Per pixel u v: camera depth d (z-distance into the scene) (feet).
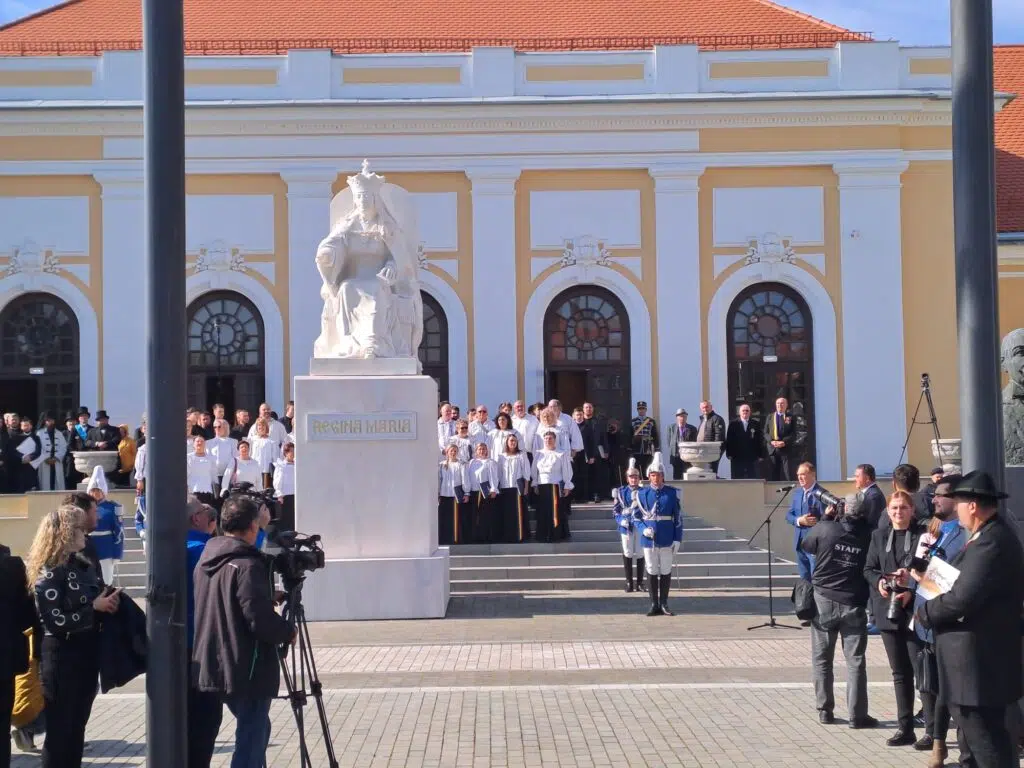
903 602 31.50
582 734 35.09
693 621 57.06
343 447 57.06
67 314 100.22
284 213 100.07
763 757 32.40
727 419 99.55
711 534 75.92
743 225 100.01
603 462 87.20
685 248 99.71
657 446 92.02
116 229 99.60
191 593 28.76
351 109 99.55
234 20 111.45
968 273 30.45
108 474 82.23
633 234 100.32
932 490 44.88
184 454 24.62
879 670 45.65
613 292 100.63
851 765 31.60
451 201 100.58
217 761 33.37
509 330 99.71
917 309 99.71
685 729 35.60
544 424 75.41
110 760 33.40
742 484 77.82
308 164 99.86
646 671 44.68
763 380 100.01
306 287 99.50
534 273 100.22
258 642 26.30
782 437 86.63
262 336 100.17
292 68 100.27
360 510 57.11
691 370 99.35
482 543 73.46
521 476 73.56
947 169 100.17
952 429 98.99
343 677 44.04
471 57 100.68
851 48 100.37
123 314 99.25
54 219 99.71
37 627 28.40
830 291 99.76
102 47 106.32
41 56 101.09
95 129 99.60
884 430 98.84
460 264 100.37
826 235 100.01
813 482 50.21
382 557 57.21
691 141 99.91
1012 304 105.70
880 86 100.07
